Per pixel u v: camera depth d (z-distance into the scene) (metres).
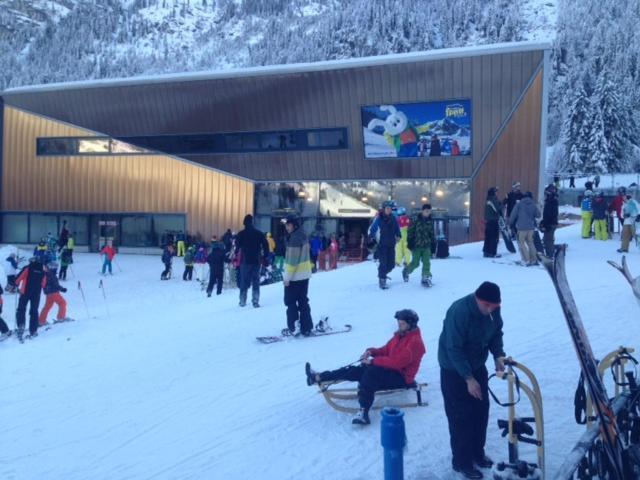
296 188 35.91
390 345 6.55
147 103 36.97
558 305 11.05
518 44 29.97
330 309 11.84
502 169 31.42
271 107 34.59
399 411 3.98
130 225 39.59
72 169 40.28
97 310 18.67
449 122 31.83
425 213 13.41
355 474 5.17
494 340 4.96
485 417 5.02
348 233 35.00
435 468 5.09
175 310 14.37
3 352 11.15
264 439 6.08
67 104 39.16
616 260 16.83
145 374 8.77
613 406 4.55
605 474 4.29
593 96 62.94
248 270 13.12
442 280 14.17
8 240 42.06
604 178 53.31
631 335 8.88
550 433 5.68
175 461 5.73
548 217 16.55
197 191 37.81
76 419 7.13
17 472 5.75
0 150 41.50
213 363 9.03
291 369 8.43
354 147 33.81
